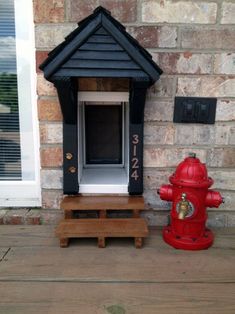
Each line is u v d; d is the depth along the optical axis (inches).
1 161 45.8
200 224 38.9
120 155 49.3
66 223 39.8
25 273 33.2
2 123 44.8
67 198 42.7
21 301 28.8
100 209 41.0
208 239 39.4
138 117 40.4
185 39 40.3
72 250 38.0
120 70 34.8
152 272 33.6
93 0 39.3
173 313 27.4
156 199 44.1
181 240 38.7
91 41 34.0
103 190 43.4
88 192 43.4
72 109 39.1
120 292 30.2
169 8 39.6
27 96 43.9
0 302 28.7
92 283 31.5
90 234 38.2
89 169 48.9
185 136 42.6
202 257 36.8
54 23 39.8
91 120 47.4
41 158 42.9
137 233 38.3
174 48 40.5
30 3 41.2
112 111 47.1
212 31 40.1
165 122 42.1
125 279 32.3
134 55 34.2
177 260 36.1
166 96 41.6
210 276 33.0
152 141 42.6
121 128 47.9
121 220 40.9
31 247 38.7
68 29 39.9
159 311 27.6
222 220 44.9
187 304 28.6
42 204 44.4
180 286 31.2
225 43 40.4
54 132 42.2
